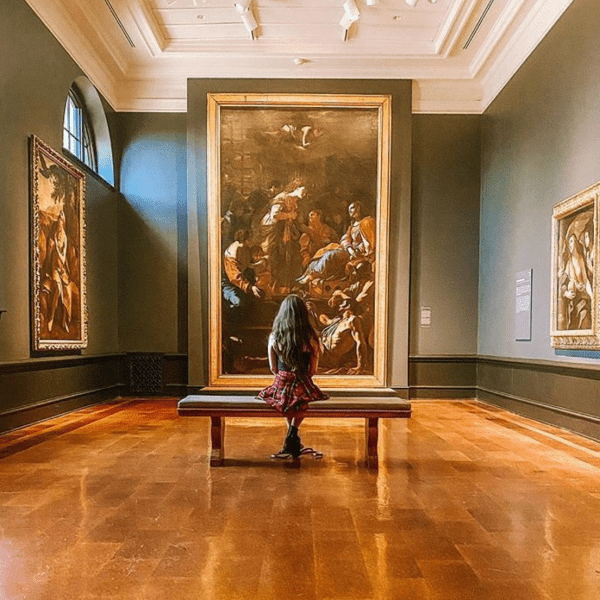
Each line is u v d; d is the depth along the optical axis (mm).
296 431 5348
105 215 10086
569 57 6922
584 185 6520
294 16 8828
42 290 7332
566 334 6676
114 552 2990
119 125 10703
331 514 3656
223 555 2955
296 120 10250
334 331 10156
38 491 4184
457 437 6492
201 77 10281
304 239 10219
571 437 6461
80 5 8023
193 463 5129
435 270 10578
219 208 10188
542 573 2771
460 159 10586
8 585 2600
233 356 10148
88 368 9125
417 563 2875
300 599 2477
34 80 7293
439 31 9195
